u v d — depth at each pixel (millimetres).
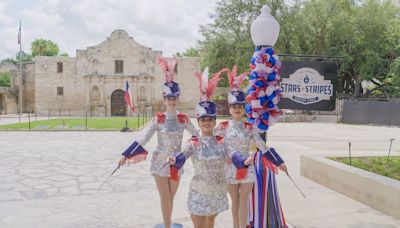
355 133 23688
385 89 46219
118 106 50812
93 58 50469
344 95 47406
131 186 8461
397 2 44250
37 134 22422
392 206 6023
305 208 6477
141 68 50719
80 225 5766
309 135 21766
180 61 50656
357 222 5754
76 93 50625
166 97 5301
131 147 4941
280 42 39281
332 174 7762
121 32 50531
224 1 41156
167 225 5152
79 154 13719
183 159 4223
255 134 4859
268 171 5195
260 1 38969
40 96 50500
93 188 8242
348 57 42625
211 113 4406
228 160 4441
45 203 7008
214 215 4363
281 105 5785
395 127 29656
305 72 5797
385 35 41375
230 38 42531
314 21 41406
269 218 5152
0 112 52031
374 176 6707
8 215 6262
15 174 9820
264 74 5008
